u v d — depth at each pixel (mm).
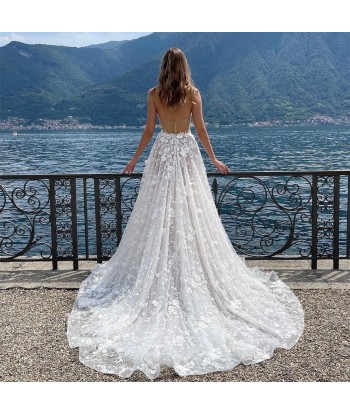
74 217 5059
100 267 4566
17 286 4559
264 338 3371
